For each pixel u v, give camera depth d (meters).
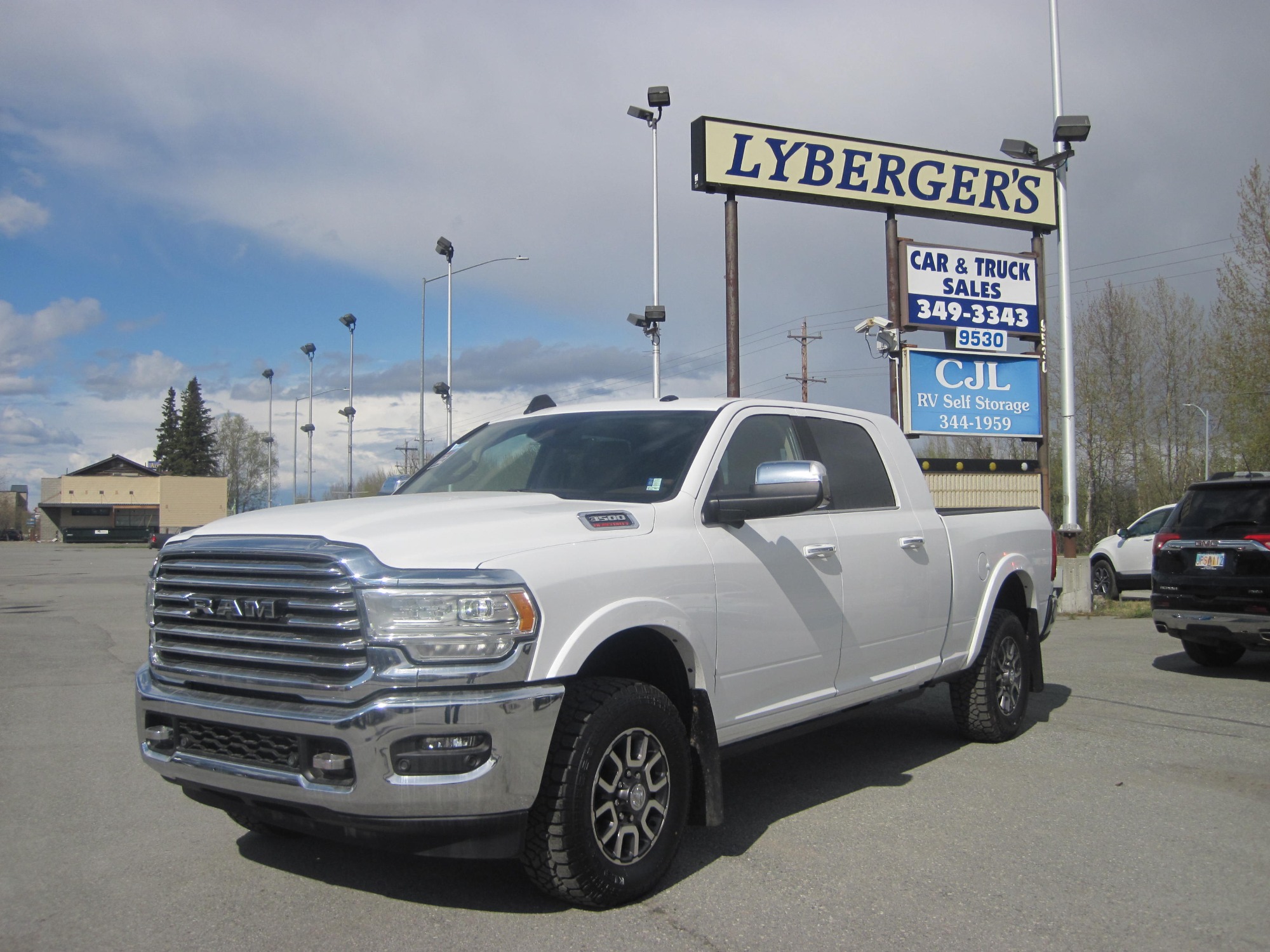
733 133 15.05
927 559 5.95
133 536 75.88
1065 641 12.06
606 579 3.95
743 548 4.68
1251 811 5.16
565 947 3.54
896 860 4.45
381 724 3.43
